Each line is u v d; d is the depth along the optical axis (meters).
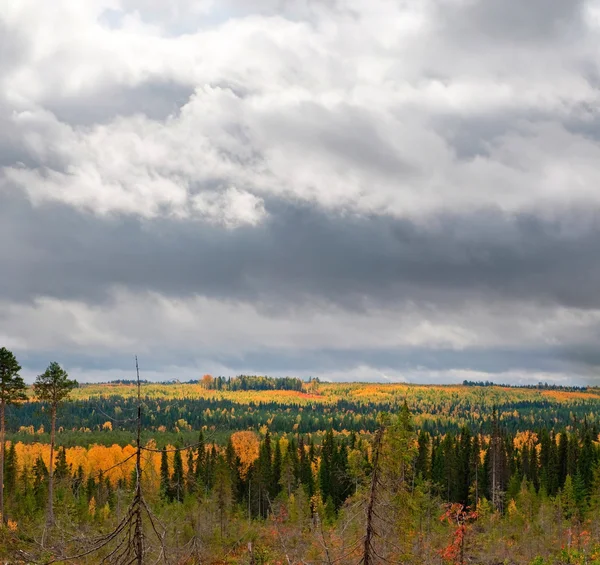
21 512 56.88
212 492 74.12
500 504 89.44
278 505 60.47
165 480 73.62
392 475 27.80
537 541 60.34
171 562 14.57
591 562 52.69
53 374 56.06
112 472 89.44
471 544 39.44
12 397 54.94
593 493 80.00
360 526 17.77
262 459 99.56
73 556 13.39
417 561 26.66
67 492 67.12
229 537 46.66
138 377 13.75
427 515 46.25
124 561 13.09
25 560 14.23
